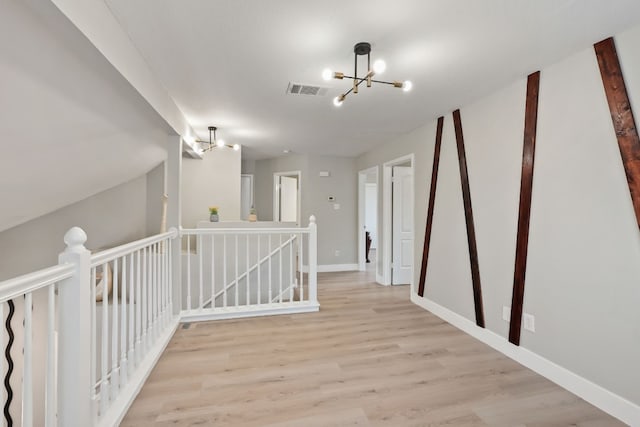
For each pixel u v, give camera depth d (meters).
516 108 2.59
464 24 1.84
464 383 2.22
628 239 1.84
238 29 1.89
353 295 4.49
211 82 2.64
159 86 2.59
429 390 2.13
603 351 1.96
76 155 2.39
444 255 3.51
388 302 4.14
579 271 2.10
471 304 3.08
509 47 2.08
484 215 2.92
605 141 1.96
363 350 2.70
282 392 2.08
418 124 3.91
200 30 1.89
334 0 1.63
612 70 1.92
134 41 1.99
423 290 3.89
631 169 1.82
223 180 5.23
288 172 6.42
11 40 1.28
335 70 2.44
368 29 1.89
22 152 1.88
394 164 4.92
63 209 3.90
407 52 2.16
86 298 1.46
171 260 3.18
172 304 3.23
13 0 1.18
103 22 1.61
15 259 3.65
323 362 2.48
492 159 2.83
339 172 6.33
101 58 1.64
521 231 2.51
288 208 7.02
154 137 3.23
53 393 1.28
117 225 4.27
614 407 1.89
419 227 4.03
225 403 1.96
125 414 1.83
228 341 2.85
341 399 2.01
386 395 2.06
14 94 1.47
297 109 3.34
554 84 2.28
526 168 2.48
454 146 3.36
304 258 6.21
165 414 1.85
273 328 3.18
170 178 3.28
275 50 2.14
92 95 1.93
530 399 2.05
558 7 1.67
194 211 5.12
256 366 2.41
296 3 1.65
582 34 1.92
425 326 3.28
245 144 5.18
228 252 4.04
